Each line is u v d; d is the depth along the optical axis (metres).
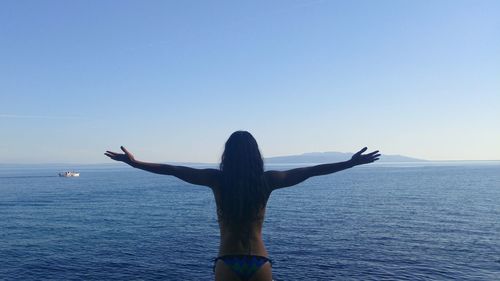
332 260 29.34
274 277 25.34
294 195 87.00
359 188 105.81
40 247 35.59
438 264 28.28
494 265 27.95
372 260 29.41
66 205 72.94
